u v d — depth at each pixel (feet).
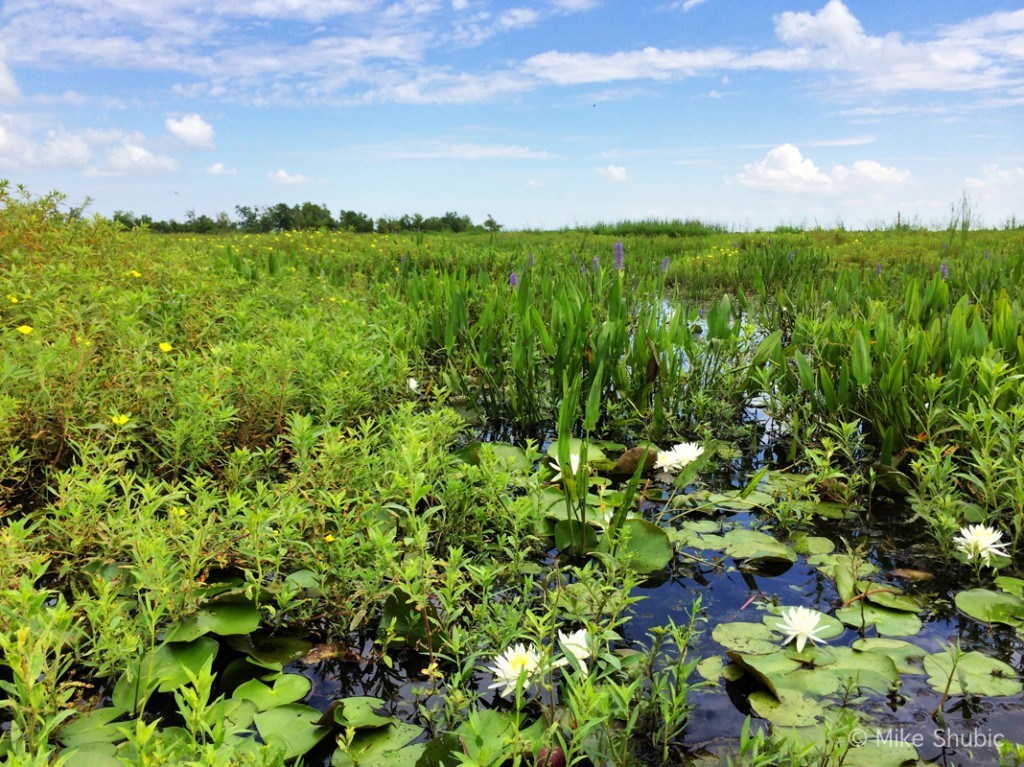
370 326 15.58
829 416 11.71
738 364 13.53
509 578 7.57
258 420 10.55
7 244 18.03
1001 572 7.91
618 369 12.91
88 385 9.39
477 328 15.53
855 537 8.84
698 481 10.66
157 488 7.32
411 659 6.35
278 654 6.25
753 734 5.29
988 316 16.26
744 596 7.50
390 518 8.09
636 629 6.82
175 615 6.31
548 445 12.10
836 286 18.30
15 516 8.27
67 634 5.82
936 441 10.21
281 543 7.07
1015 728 5.29
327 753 5.12
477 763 4.17
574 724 4.94
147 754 3.91
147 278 17.66
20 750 4.21
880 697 5.67
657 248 44.93
